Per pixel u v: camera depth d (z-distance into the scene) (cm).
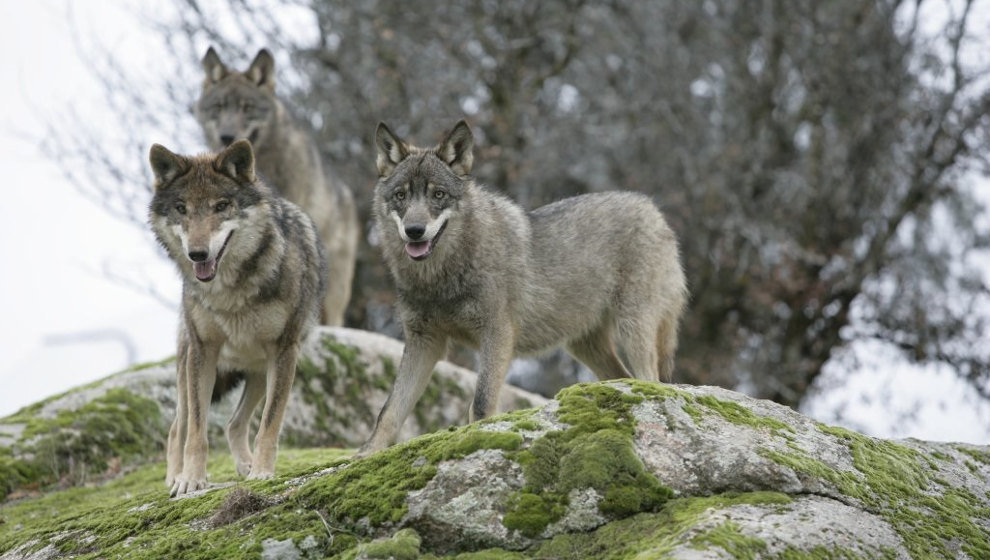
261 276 1989
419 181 2075
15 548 1728
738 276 5759
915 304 5509
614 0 6041
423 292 2094
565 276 2253
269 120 3600
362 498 1413
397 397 2077
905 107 5647
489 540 1330
